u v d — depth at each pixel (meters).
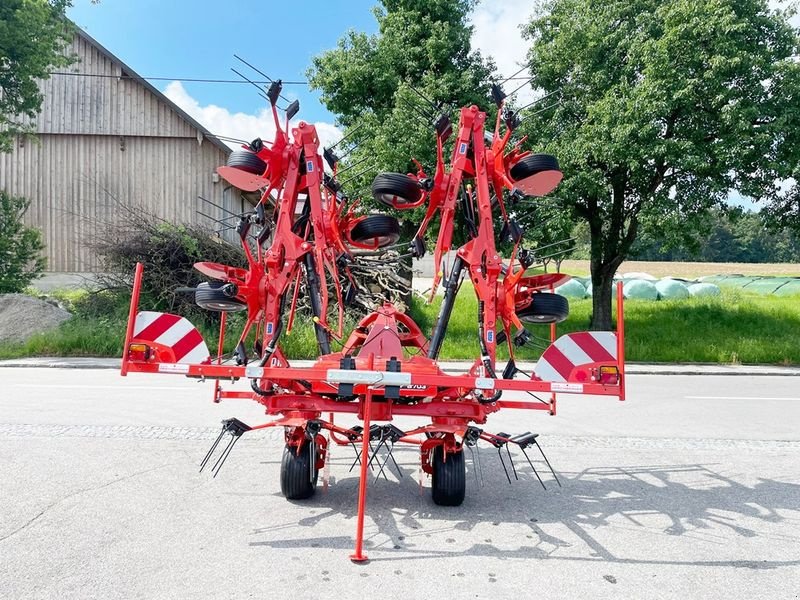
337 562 4.26
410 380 4.69
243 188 6.29
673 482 6.32
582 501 5.70
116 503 5.34
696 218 17.20
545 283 5.71
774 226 19.47
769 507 5.59
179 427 8.21
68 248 25.86
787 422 9.38
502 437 5.72
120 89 25.84
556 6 19.25
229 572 4.07
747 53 16.08
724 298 24.44
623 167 17.95
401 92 17.58
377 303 18.70
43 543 4.48
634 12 18.05
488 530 4.94
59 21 19.34
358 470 6.58
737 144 16.02
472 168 6.21
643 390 12.69
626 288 26.38
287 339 16.64
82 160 25.91
